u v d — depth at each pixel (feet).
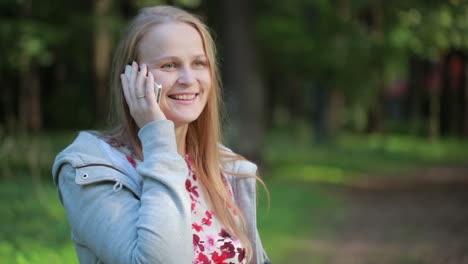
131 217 6.11
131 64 6.95
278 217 27.30
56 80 74.69
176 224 6.01
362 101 57.72
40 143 38.70
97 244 6.09
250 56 42.73
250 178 7.66
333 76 51.26
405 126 111.55
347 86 52.26
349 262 20.65
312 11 46.78
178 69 6.86
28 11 37.70
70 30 40.11
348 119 93.50
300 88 107.14
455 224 28.78
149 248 5.82
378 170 55.88
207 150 7.36
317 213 31.09
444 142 89.30
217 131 7.43
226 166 7.63
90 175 6.21
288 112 123.44
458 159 68.44
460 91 97.71
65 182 6.36
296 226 26.45
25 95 61.05
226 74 42.60
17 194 23.85
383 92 81.97
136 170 6.59
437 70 93.91
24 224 18.80
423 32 46.60
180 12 6.99
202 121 7.38
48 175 31.55
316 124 75.31
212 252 6.84
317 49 47.65
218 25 43.21
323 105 74.49
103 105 51.90
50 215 20.93
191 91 6.89
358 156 66.13
